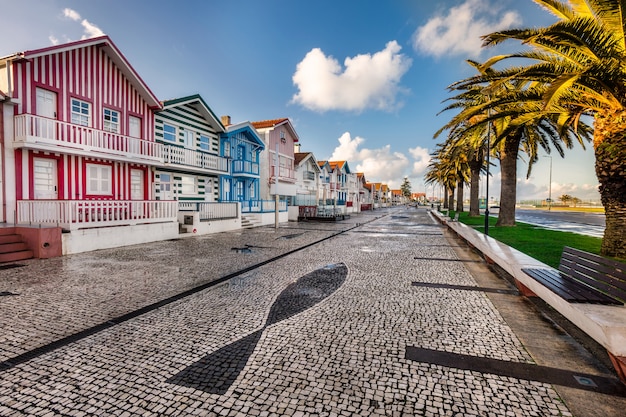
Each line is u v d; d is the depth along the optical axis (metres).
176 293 5.81
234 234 15.98
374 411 2.56
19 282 6.51
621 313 3.24
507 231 14.02
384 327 4.27
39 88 11.11
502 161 16.62
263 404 2.63
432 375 3.09
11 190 10.43
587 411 2.56
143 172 15.19
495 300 5.43
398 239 14.37
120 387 2.86
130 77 14.19
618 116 6.88
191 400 2.68
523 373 3.13
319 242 13.17
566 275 4.83
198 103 18.09
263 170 26.22
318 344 3.75
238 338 3.91
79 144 11.77
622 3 5.59
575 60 6.76
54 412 2.52
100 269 7.77
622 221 7.30
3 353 3.49
